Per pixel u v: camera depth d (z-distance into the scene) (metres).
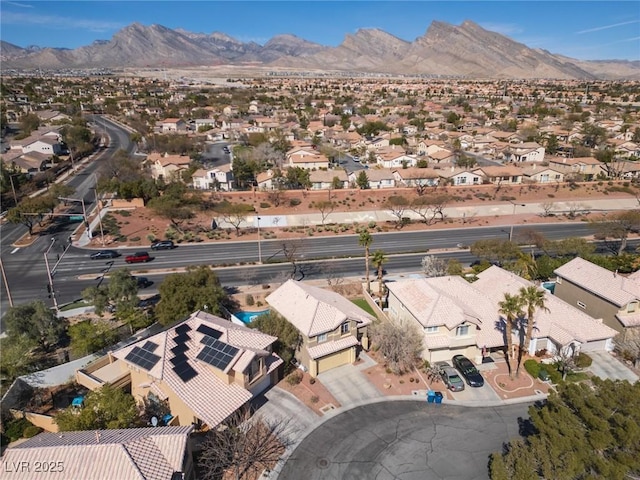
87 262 71.44
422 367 44.19
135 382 39.19
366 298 59.47
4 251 74.81
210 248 79.25
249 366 37.25
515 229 91.12
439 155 135.62
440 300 45.47
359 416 37.81
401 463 32.97
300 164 125.56
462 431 36.06
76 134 147.38
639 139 162.00
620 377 42.56
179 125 183.62
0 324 51.91
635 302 48.03
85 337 44.94
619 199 108.56
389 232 89.25
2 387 40.00
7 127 173.50
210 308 49.78
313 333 42.06
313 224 92.81
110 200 99.44
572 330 46.12
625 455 26.11
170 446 28.11
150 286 63.41
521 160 142.00
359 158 144.62
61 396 40.84
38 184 108.31
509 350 43.94
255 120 195.62
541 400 39.69
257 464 32.84
